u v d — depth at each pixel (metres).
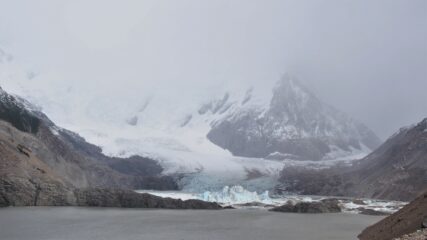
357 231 136.12
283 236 123.88
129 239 114.19
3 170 190.50
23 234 116.12
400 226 87.69
